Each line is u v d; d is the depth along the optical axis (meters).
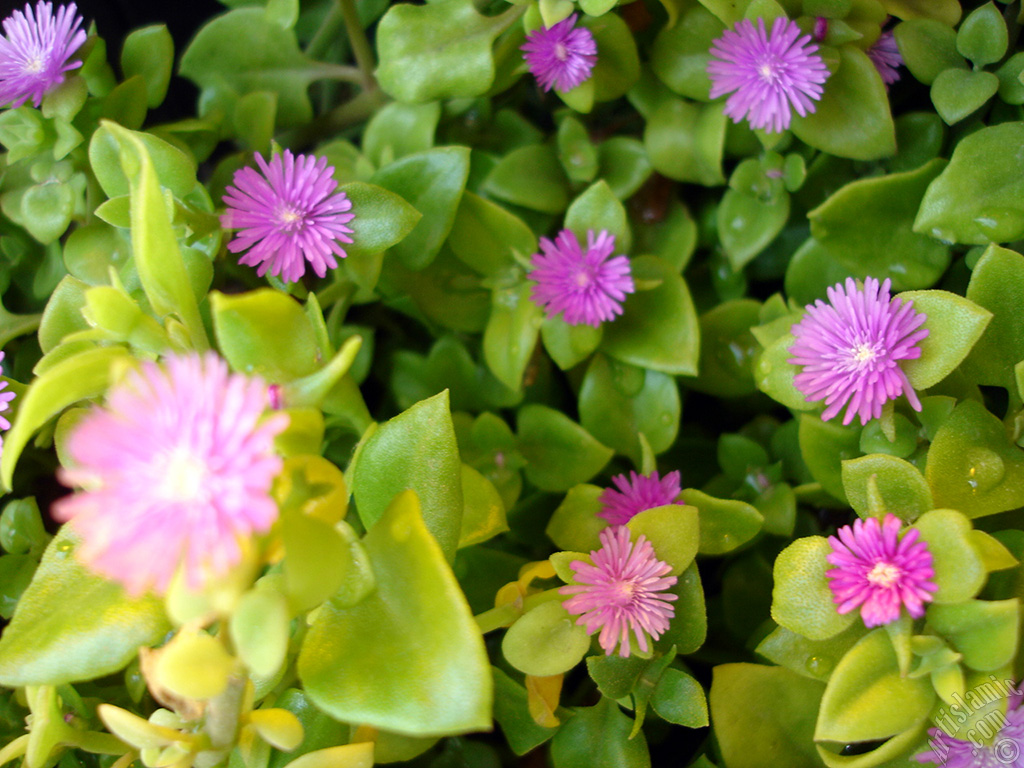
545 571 0.13
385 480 0.12
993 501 0.12
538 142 0.17
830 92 0.15
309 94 0.20
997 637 0.11
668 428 0.16
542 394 0.17
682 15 0.16
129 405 0.09
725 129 0.16
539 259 0.15
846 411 0.13
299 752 0.12
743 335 0.16
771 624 0.14
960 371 0.13
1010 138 0.14
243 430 0.08
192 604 0.09
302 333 0.11
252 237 0.14
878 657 0.12
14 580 0.14
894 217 0.15
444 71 0.16
